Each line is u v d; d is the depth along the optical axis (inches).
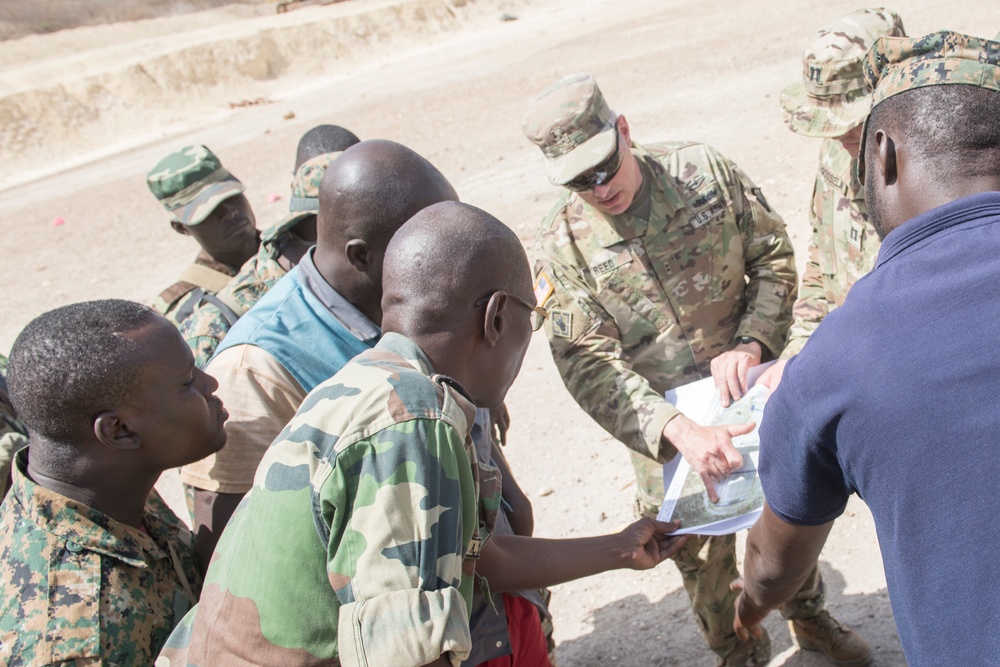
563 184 102.1
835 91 90.7
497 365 67.2
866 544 136.1
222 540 61.5
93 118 768.3
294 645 56.0
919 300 50.8
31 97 756.0
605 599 140.8
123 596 70.5
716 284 112.3
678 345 113.7
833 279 106.2
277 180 473.1
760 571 71.9
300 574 56.1
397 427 56.2
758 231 113.7
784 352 106.3
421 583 53.5
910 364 49.6
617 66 551.8
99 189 562.3
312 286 85.7
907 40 58.1
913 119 55.7
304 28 909.2
